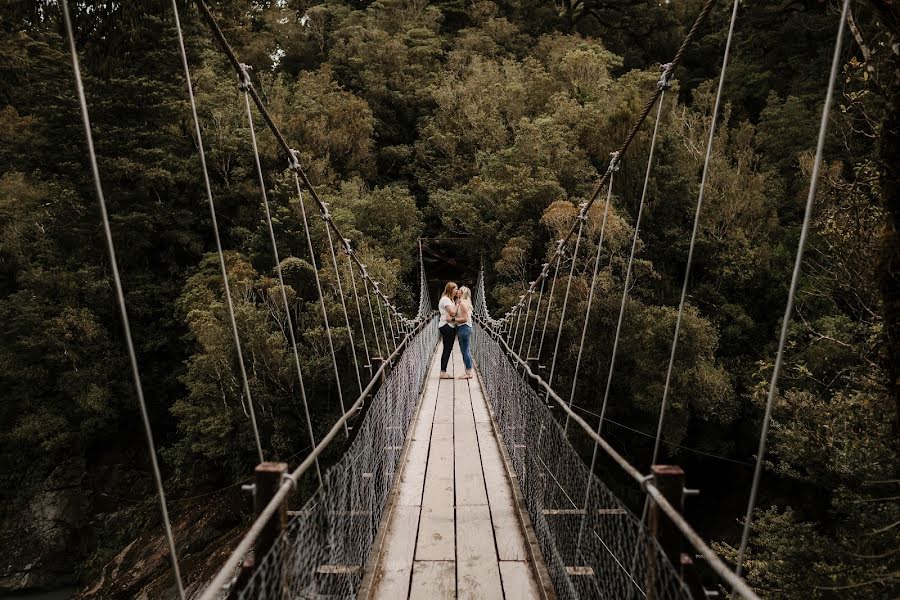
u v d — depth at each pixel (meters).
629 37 39.22
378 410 3.54
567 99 26.27
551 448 3.09
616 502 1.90
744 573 7.50
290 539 1.72
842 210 5.90
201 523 15.28
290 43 36.62
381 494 3.54
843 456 6.33
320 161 25.09
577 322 16.06
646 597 1.59
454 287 8.48
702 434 15.85
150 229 21.23
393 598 2.57
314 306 17.16
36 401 18.70
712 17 31.62
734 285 17.69
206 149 23.31
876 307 5.88
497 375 6.06
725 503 15.20
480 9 39.03
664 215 19.06
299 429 16.64
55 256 20.52
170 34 19.73
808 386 9.34
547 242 19.62
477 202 24.14
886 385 5.23
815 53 24.31
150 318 21.09
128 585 13.80
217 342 16.08
